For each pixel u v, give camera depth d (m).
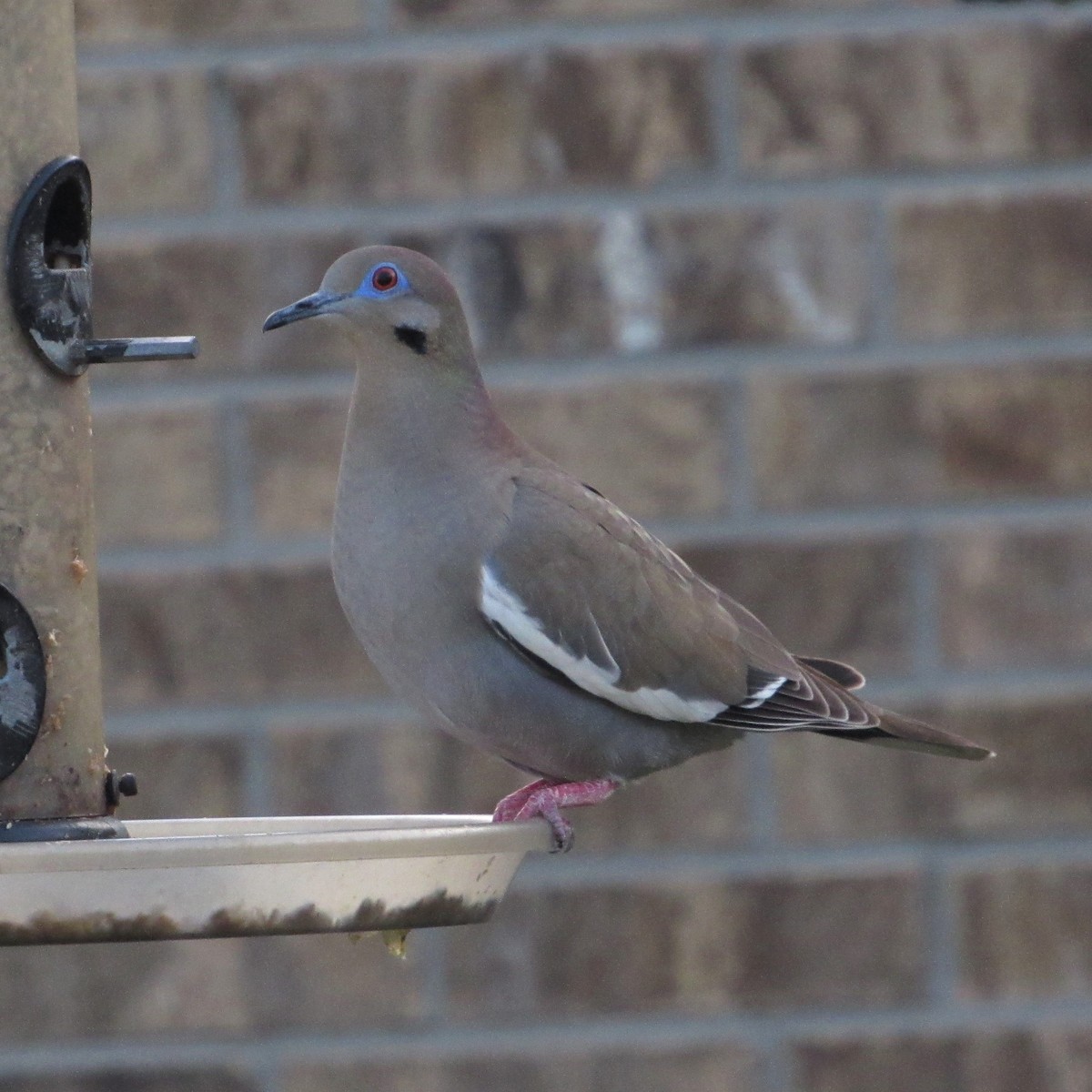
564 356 10.98
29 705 7.26
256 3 11.02
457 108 11.02
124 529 10.85
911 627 10.90
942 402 10.97
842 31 11.05
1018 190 11.04
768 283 11.02
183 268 10.96
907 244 11.02
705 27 11.03
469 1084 10.82
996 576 10.91
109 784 7.62
